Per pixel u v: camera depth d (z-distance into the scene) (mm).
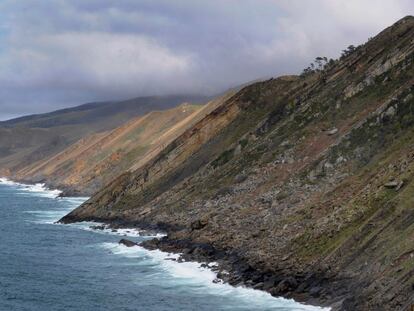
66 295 59406
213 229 80500
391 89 93000
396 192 58000
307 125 101812
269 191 87562
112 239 96562
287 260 59500
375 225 53562
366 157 79500
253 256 64375
